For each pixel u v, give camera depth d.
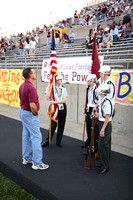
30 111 4.07
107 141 4.02
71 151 5.24
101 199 3.24
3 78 11.06
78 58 7.41
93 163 4.56
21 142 5.84
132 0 16.67
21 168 4.28
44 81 9.02
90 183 3.71
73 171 4.17
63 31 15.43
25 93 3.98
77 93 7.82
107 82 4.37
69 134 6.67
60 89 5.43
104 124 3.88
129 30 10.95
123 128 6.38
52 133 5.52
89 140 5.27
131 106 6.08
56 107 5.33
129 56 7.48
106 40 9.68
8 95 10.80
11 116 9.03
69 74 7.84
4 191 3.56
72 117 8.17
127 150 5.29
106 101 3.87
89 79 5.03
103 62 7.16
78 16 20.70
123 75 6.14
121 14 15.61
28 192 3.58
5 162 4.56
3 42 20.62
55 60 5.46
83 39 14.70
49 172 4.12
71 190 3.48
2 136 6.34
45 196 3.36
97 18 16.84
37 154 4.18
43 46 17.64
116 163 4.55
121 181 3.79
